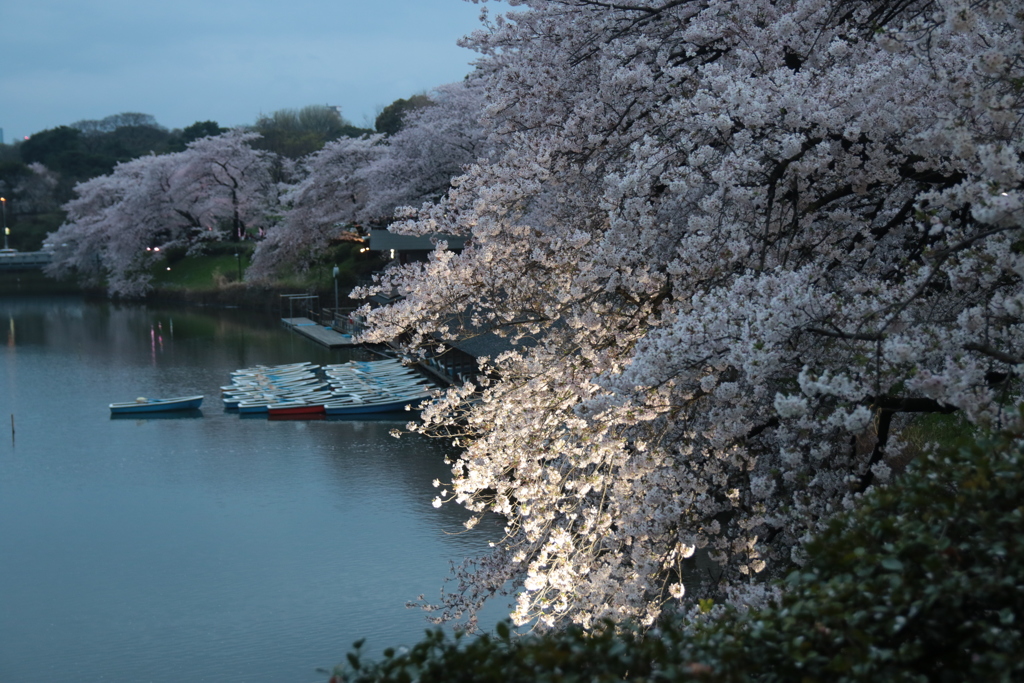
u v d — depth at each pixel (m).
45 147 126.25
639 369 7.16
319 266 73.81
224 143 78.81
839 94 8.07
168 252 86.44
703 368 8.03
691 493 8.95
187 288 80.62
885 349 6.34
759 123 8.02
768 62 10.25
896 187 9.62
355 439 34.78
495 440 10.80
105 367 52.22
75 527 25.91
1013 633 3.98
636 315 10.16
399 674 4.21
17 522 26.44
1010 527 4.45
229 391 44.03
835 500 8.20
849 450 9.16
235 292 77.12
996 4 6.98
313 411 39.38
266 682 17.05
